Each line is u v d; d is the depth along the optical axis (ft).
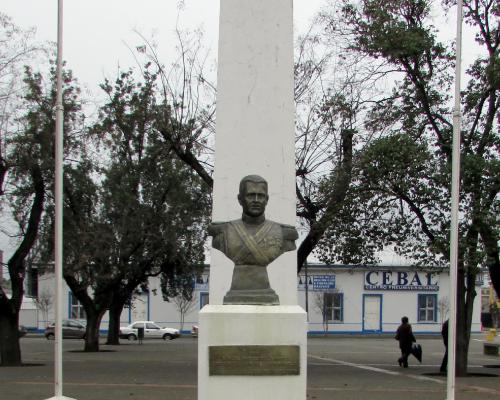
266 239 24.31
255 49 32.37
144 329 150.30
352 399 45.24
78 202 80.79
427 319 168.45
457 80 47.44
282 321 23.39
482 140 61.67
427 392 49.75
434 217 59.47
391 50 60.39
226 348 23.24
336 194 61.57
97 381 55.62
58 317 45.73
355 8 63.46
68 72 70.23
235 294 23.94
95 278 91.40
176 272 104.88
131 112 78.18
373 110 64.90
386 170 57.41
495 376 63.21
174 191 85.51
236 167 31.94
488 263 59.21
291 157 32.09
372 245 64.18
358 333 166.61
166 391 48.78
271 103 32.22
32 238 71.05
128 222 83.97
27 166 67.26
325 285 166.61
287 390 23.32
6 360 71.61
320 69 68.03
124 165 84.12
